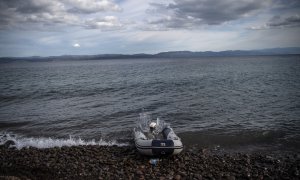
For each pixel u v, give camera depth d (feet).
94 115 74.49
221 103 89.51
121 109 81.87
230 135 54.29
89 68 402.52
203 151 45.27
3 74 279.49
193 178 33.78
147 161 40.16
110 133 57.82
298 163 39.24
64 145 50.06
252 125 61.46
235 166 37.76
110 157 41.63
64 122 67.56
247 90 119.75
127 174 34.99
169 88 130.41
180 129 59.36
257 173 35.32
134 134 48.67
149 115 73.56
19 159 40.83
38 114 76.74
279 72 222.89
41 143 51.39
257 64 388.98
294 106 81.87
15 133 58.75
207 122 65.16
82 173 35.68
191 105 86.58
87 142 51.78
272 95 104.06
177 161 39.99
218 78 180.75
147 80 174.70
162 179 33.60
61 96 111.04
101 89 130.93
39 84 161.89
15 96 112.37
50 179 34.17
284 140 50.98
